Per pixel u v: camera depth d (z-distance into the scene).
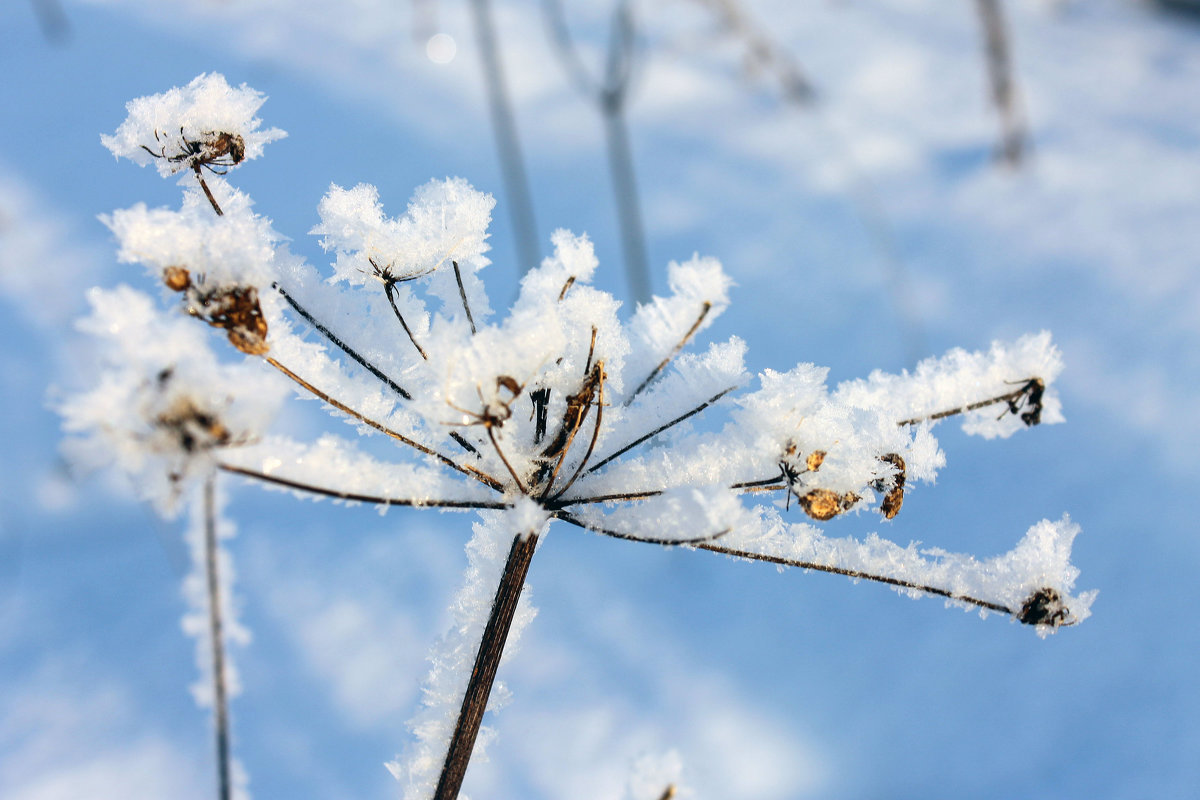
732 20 1.07
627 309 0.78
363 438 0.64
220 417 0.30
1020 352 0.35
